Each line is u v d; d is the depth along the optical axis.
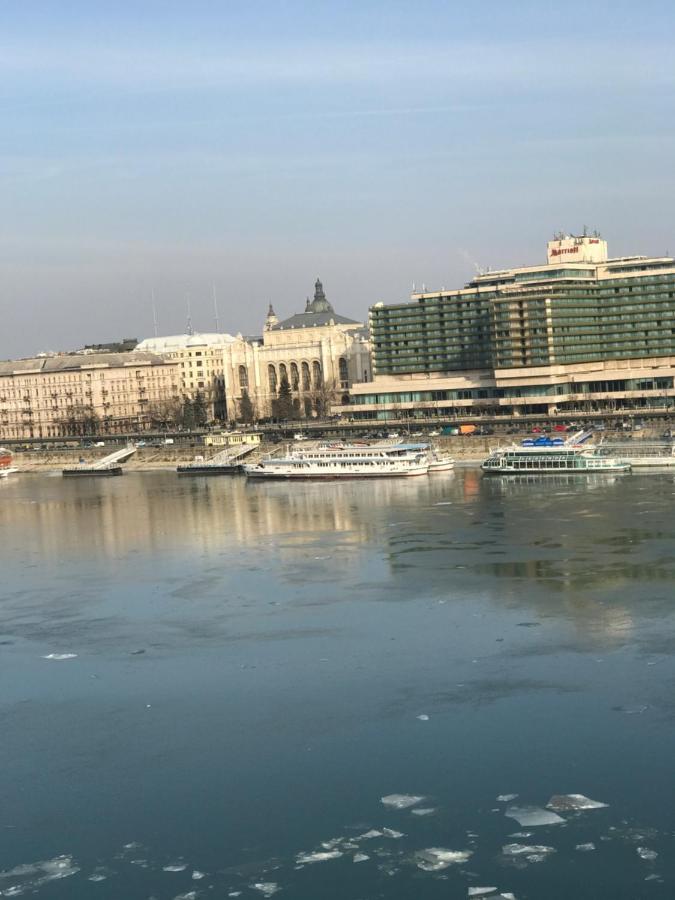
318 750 147.38
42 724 160.00
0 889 120.00
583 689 161.75
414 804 132.62
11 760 148.88
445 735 149.38
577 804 130.62
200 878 120.38
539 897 114.38
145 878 120.81
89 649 192.25
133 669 180.75
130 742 152.75
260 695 166.62
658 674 166.00
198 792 138.25
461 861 120.69
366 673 173.25
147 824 131.62
